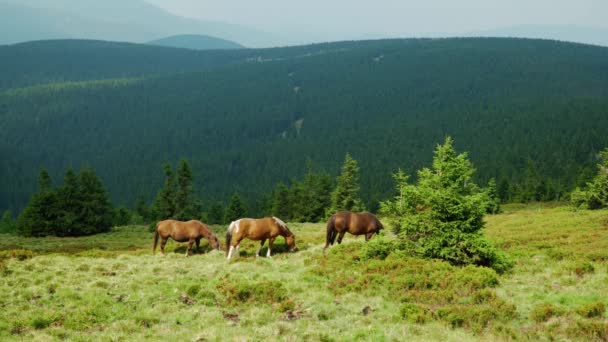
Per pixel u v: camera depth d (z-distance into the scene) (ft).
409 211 62.64
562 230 94.79
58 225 167.02
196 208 217.56
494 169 502.38
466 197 58.85
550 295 46.68
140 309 44.11
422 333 38.27
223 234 156.87
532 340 36.32
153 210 219.61
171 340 36.09
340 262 62.34
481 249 55.93
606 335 35.88
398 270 54.65
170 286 51.83
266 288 48.78
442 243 58.34
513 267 59.57
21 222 168.25
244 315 43.37
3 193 645.92
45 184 177.58
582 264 56.13
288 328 38.78
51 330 37.91
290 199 273.13
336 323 40.73
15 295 47.44
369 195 448.65
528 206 289.74
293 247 75.97
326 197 256.32
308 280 55.21
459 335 37.65
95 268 61.05
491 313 41.37
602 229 92.58
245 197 521.24
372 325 39.50
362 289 50.88
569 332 37.04
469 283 49.03
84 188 181.88
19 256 68.18
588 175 339.36
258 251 72.95
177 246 86.79
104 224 184.44
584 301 43.55
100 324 40.24
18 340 35.86
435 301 46.52
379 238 65.92
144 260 68.90
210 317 41.98
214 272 59.52
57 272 57.36
